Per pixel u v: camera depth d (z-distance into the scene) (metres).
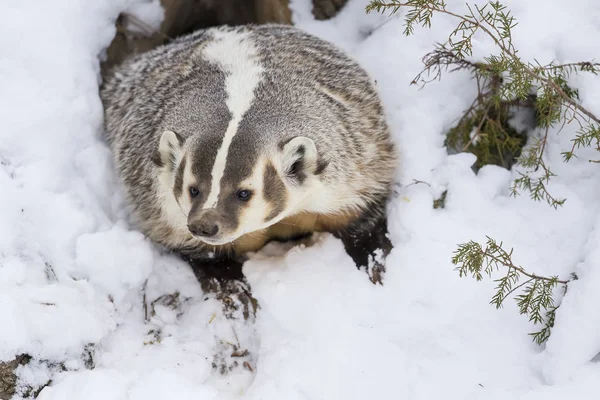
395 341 7.46
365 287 8.02
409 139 8.98
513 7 8.63
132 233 8.09
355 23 10.35
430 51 9.22
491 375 7.01
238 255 8.76
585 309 6.92
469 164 8.59
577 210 7.91
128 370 7.29
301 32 9.56
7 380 6.84
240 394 7.35
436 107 9.04
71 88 8.80
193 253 8.61
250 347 7.84
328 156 7.81
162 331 7.89
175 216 8.05
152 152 8.22
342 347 7.34
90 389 6.81
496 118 8.93
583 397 6.63
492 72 8.60
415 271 7.95
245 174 6.98
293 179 7.37
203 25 11.71
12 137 8.16
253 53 8.73
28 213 7.79
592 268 7.10
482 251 7.43
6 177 7.81
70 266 7.68
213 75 8.34
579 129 8.18
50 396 6.86
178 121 7.86
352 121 8.41
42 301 7.19
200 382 7.39
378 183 8.66
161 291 8.38
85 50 9.28
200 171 7.02
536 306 7.16
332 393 7.03
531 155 8.29
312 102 8.04
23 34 8.71
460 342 7.30
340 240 8.63
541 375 6.97
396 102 9.27
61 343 7.12
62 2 9.10
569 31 8.39
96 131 9.17
